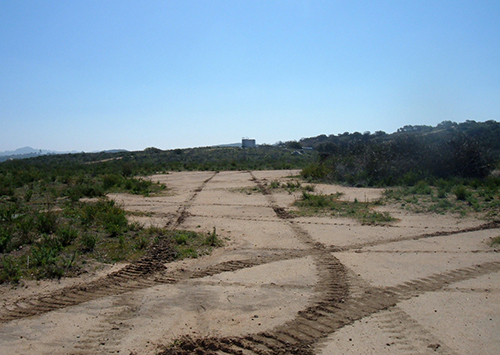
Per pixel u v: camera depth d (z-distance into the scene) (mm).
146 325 5402
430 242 9812
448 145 21719
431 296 6422
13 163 40531
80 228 10367
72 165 40406
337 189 19156
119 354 4672
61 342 4934
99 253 8469
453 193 15875
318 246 9539
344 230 11156
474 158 20844
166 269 7777
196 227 11555
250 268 7906
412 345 4855
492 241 9742
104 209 12117
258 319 5598
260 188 20141
